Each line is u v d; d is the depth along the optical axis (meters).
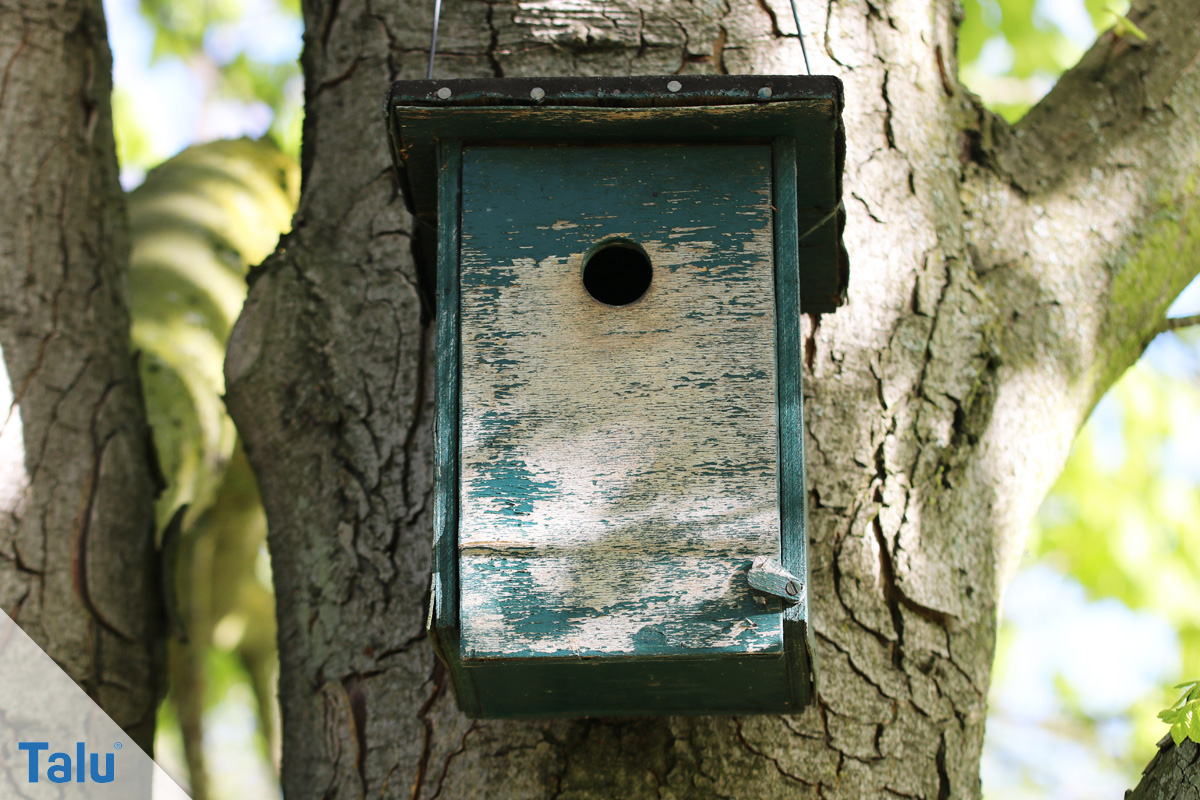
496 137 2.39
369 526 2.91
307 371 3.04
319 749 2.79
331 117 3.30
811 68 3.15
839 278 2.76
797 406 2.25
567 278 2.32
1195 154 3.46
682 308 2.30
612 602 2.15
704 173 2.38
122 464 3.34
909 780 2.69
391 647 2.81
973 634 2.87
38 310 3.32
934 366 2.99
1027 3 5.84
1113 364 3.37
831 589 2.78
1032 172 3.32
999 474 3.01
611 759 2.62
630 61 3.10
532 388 2.26
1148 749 6.27
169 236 4.32
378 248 3.11
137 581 3.29
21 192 3.39
